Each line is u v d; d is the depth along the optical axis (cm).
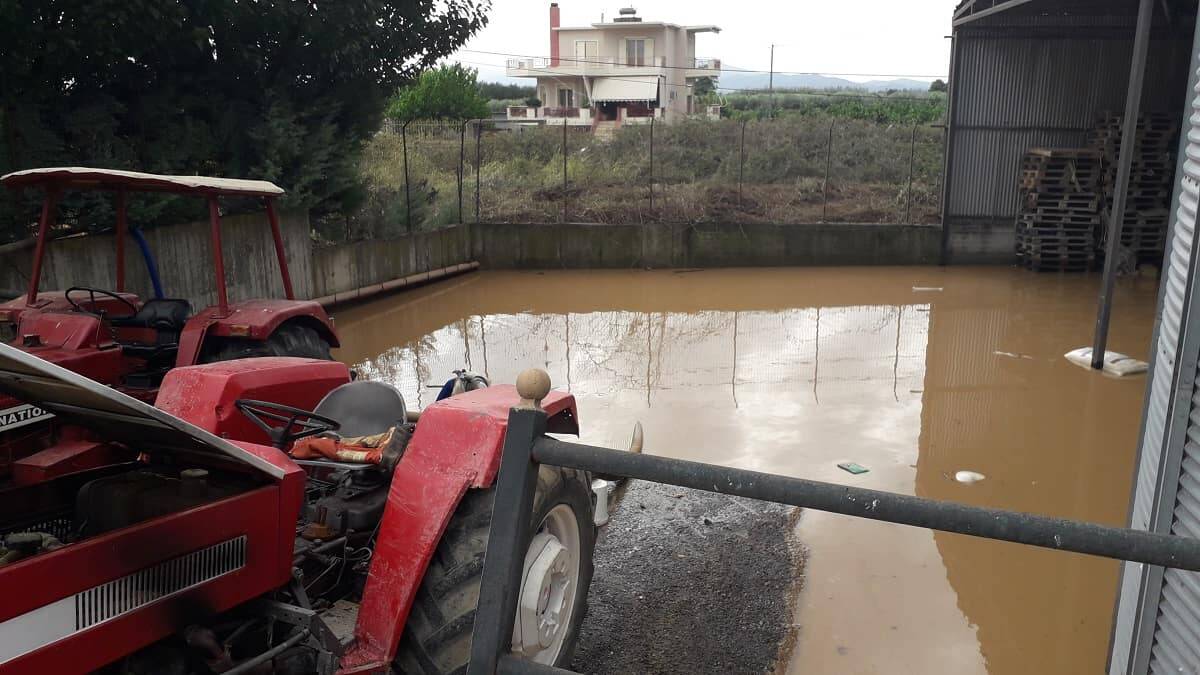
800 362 884
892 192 1745
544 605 285
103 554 202
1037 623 394
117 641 206
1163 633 271
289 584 258
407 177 1362
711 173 1859
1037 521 114
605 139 2036
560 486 292
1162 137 1377
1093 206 1391
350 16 1005
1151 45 1414
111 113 845
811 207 1656
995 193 1491
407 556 253
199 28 866
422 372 843
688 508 498
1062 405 741
